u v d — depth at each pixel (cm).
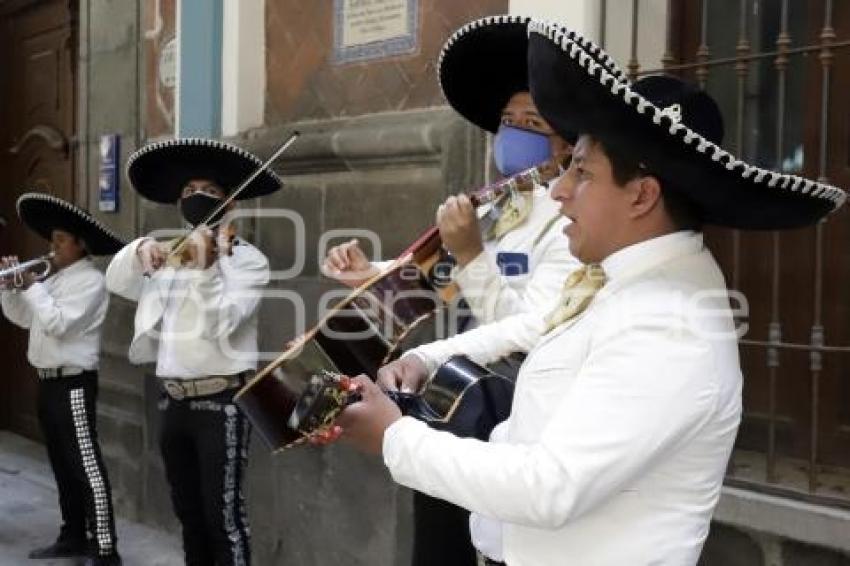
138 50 467
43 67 571
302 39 385
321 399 149
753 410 276
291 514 372
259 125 406
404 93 342
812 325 264
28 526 453
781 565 240
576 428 127
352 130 352
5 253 614
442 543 218
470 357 199
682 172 130
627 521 134
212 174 332
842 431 261
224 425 320
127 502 463
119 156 480
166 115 449
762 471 262
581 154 140
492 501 131
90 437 398
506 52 216
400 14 343
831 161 262
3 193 612
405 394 189
